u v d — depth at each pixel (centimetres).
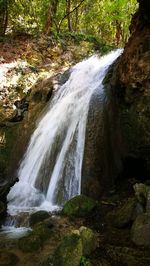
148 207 486
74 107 807
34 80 1333
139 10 655
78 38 1653
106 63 1003
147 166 613
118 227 516
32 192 716
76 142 723
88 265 401
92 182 646
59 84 1005
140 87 593
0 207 595
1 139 970
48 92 992
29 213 597
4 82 1293
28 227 557
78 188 664
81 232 444
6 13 1688
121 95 641
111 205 584
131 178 657
